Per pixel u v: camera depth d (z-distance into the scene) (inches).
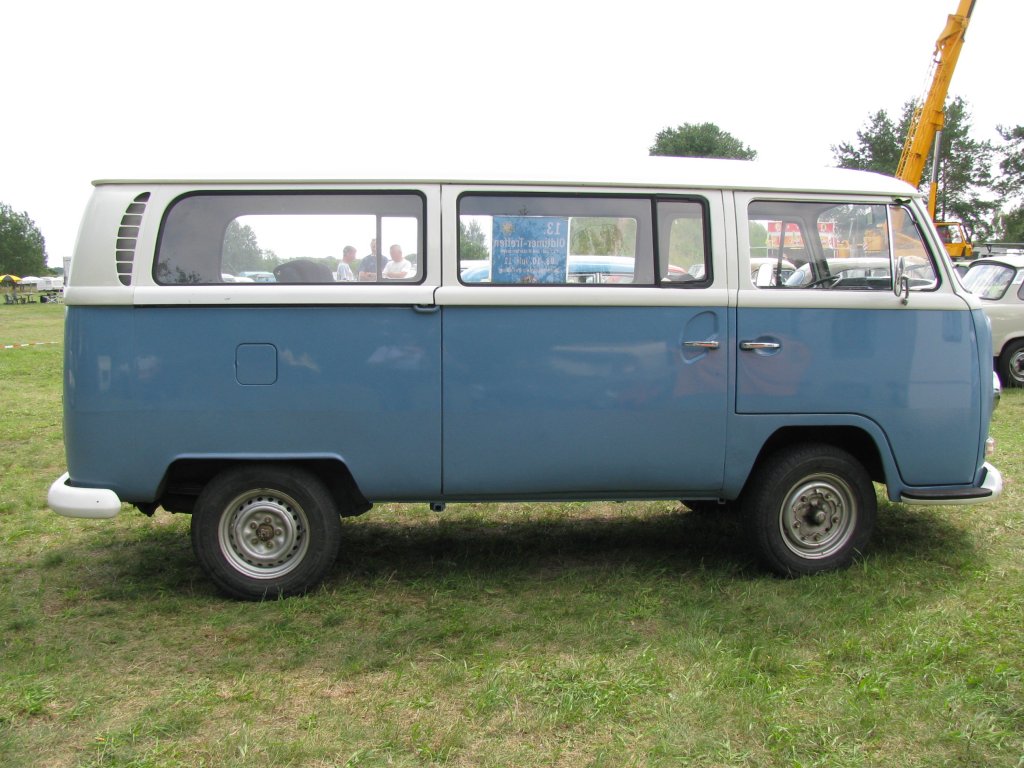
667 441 178.2
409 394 172.7
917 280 184.9
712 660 146.3
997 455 300.7
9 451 324.5
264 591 176.6
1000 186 2210.9
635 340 175.6
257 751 119.9
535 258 174.9
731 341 177.8
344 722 127.3
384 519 239.3
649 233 177.8
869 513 188.5
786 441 190.9
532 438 175.3
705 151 2268.7
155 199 169.5
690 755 118.6
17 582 191.5
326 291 169.8
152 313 168.4
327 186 171.2
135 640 159.5
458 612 169.2
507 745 121.6
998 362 465.1
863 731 124.4
